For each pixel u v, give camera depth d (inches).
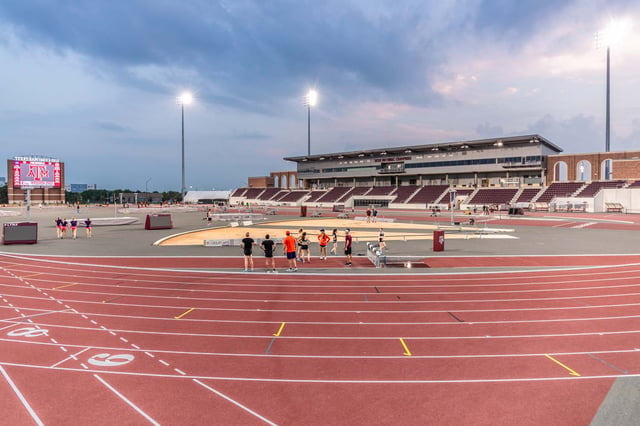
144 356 293.1
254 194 4660.4
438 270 654.5
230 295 484.1
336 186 4274.1
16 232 1024.2
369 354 298.7
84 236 1229.1
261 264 725.3
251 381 253.3
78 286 534.6
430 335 340.8
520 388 242.5
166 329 354.3
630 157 2672.2
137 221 1877.5
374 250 740.0
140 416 211.2
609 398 229.1
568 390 239.5
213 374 263.1
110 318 386.6
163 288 523.2
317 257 811.4
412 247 954.7
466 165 3255.4
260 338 332.5
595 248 935.0
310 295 484.7
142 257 805.9
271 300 459.8
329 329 356.2
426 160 3496.6
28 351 301.6
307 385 247.8
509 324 370.0
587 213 2313.0
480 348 310.0
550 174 2987.2
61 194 3983.8
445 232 1342.3
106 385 247.3
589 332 346.6
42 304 439.5
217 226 1573.6
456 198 2997.0
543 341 324.8
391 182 3878.0
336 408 219.6
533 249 917.8
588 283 556.7
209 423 204.4
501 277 598.9
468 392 237.8
